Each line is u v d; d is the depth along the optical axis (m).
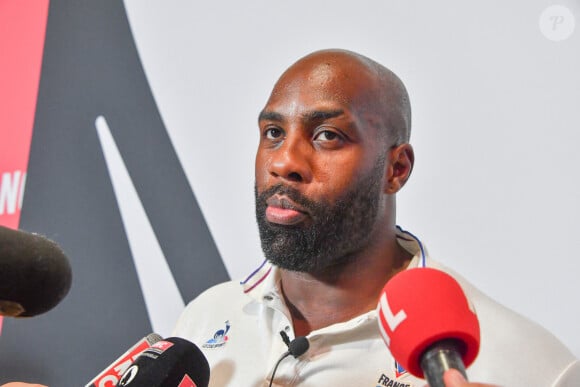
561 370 1.12
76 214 2.00
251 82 1.89
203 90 1.93
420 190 1.64
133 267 1.93
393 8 1.74
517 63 1.60
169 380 1.07
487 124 1.61
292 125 1.17
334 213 1.14
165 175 1.93
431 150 1.65
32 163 2.07
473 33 1.65
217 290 1.52
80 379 1.93
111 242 1.96
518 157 1.57
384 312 0.83
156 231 1.92
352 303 1.21
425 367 0.75
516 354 1.13
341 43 1.79
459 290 0.83
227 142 1.89
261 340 1.29
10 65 2.15
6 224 2.06
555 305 1.50
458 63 1.66
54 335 1.97
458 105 1.64
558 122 1.55
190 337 1.42
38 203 2.04
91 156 2.02
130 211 1.95
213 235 1.86
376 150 1.18
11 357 2.00
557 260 1.51
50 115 2.08
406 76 1.71
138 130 1.98
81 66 2.07
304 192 1.13
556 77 1.56
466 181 1.61
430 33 1.70
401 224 1.65
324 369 1.17
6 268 0.72
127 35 2.04
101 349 1.92
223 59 1.93
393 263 1.26
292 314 1.27
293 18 1.86
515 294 1.53
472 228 1.59
